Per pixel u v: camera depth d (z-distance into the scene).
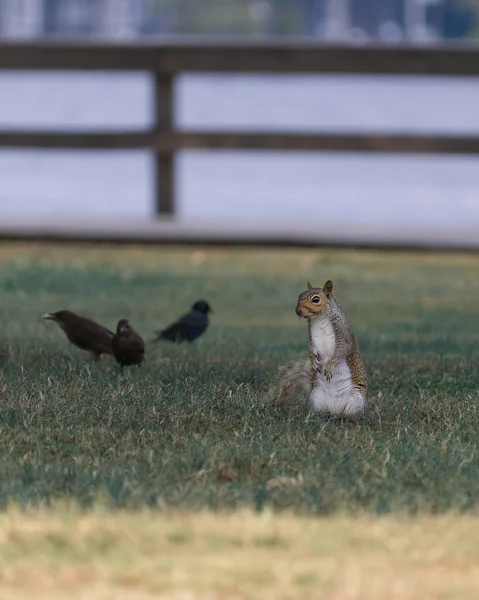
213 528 6.08
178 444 7.76
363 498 6.66
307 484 6.84
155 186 20.27
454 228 20.11
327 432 8.13
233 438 7.94
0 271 17.50
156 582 5.39
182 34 90.69
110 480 6.81
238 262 18.56
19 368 10.33
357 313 14.91
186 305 15.35
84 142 19.89
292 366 8.77
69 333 10.65
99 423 8.23
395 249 19.28
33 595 5.25
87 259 18.61
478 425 8.54
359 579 5.43
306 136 19.67
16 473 7.02
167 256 18.94
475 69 19.83
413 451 7.65
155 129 19.89
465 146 19.45
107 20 83.81
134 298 15.79
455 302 15.75
